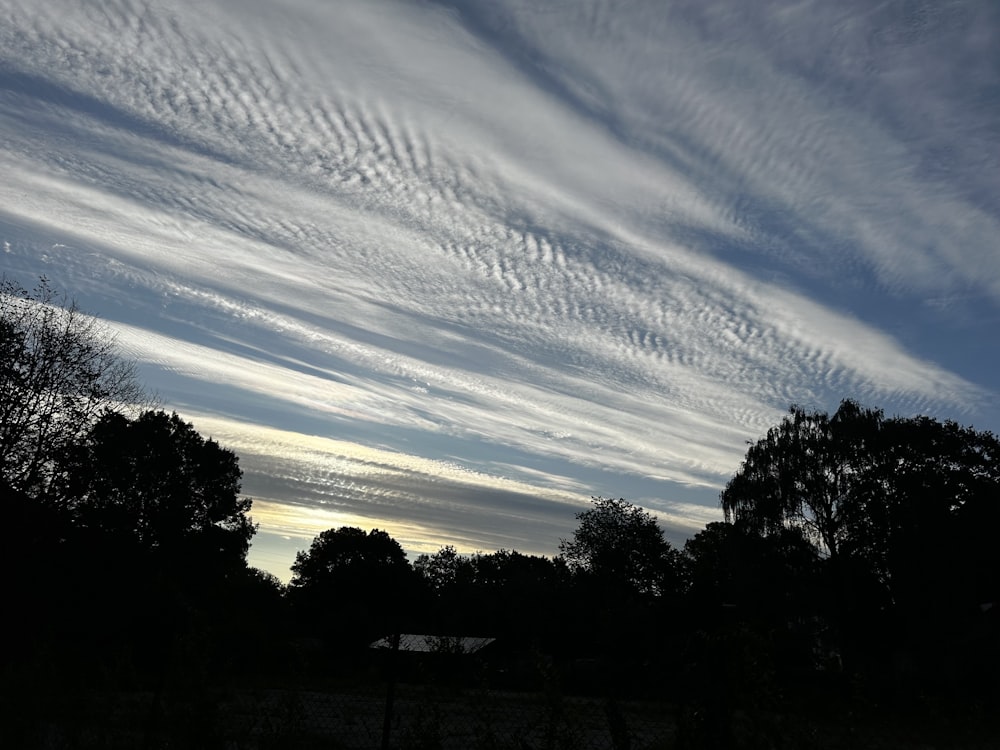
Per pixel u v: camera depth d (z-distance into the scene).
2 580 26.08
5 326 26.56
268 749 7.20
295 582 94.62
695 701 5.41
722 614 5.76
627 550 82.44
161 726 7.36
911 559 40.72
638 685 5.84
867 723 5.56
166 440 54.97
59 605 26.64
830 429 45.53
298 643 7.91
